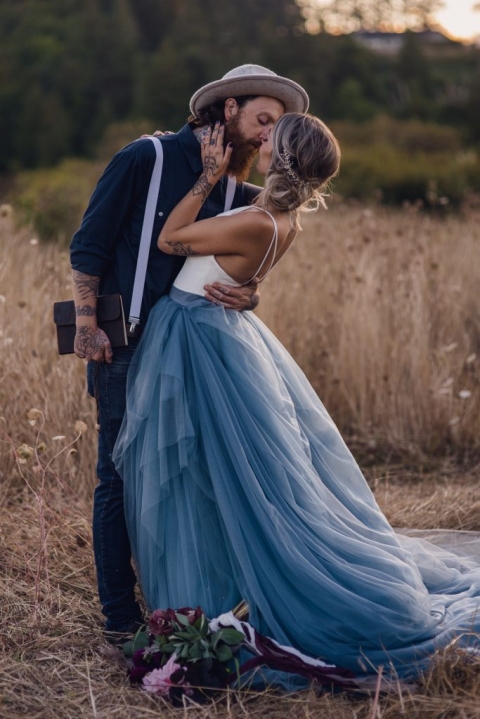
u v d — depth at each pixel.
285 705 2.48
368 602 2.61
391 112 42.56
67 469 3.99
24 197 10.31
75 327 2.78
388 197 17.39
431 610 2.84
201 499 2.69
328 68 46.69
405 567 2.80
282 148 2.68
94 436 4.11
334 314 5.41
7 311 4.56
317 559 2.67
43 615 2.94
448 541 3.47
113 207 2.69
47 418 4.04
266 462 2.72
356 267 5.80
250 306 2.84
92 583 3.19
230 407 2.70
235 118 2.74
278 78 2.74
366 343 5.12
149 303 2.79
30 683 2.55
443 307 5.67
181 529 2.68
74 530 3.50
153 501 2.64
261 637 2.55
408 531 3.57
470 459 4.74
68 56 43.53
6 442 3.95
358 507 2.99
